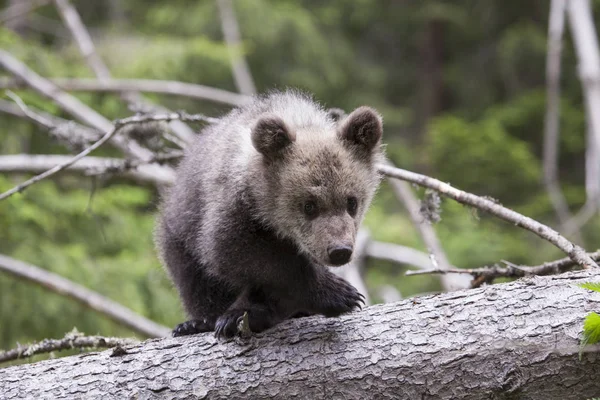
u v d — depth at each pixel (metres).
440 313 6.37
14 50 16.84
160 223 8.71
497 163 19.30
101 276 14.41
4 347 13.33
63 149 17.36
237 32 23.30
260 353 6.45
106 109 17.36
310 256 7.16
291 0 27.81
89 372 6.52
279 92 8.42
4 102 15.95
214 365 6.44
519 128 24.69
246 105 8.42
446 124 19.80
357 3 28.94
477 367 6.07
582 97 25.94
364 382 6.20
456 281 12.27
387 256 15.30
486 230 17.14
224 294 7.90
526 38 27.64
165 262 8.52
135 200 15.78
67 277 14.10
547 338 6.03
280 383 6.30
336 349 6.34
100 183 15.25
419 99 30.75
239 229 7.23
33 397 6.40
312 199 7.14
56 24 23.30
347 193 7.20
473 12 29.91
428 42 30.70
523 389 6.00
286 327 6.62
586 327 5.71
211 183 7.44
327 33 28.45
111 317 12.15
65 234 15.45
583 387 5.96
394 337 6.30
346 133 7.55
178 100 19.88
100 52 20.33
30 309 13.62
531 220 7.69
